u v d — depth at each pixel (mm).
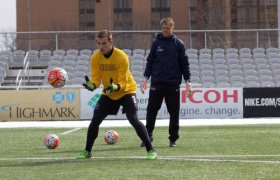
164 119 50562
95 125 20375
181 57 25156
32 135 33438
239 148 24000
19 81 64000
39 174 17125
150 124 25562
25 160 20578
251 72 65125
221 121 47406
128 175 16734
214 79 63750
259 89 52188
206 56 66125
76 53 66938
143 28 118062
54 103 52344
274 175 16484
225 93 52219
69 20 118688
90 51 66938
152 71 25453
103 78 20266
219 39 67312
